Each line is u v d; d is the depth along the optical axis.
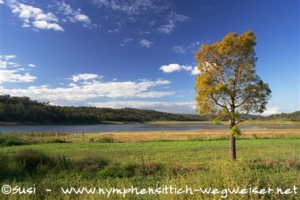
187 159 19.83
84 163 15.23
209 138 38.56
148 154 22.86
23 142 32.00
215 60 17.95
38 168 13.91
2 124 126.94
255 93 16.92
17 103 159.00
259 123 152.50
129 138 41.03
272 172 12.38
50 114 160.38
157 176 13.11
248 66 17.00
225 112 17.14
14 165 13.91
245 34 17.38
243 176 7.24
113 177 13.16
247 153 22.95
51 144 31.45
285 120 193.25
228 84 17.20
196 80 18.27
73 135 45.66
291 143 31.53
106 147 28.27
